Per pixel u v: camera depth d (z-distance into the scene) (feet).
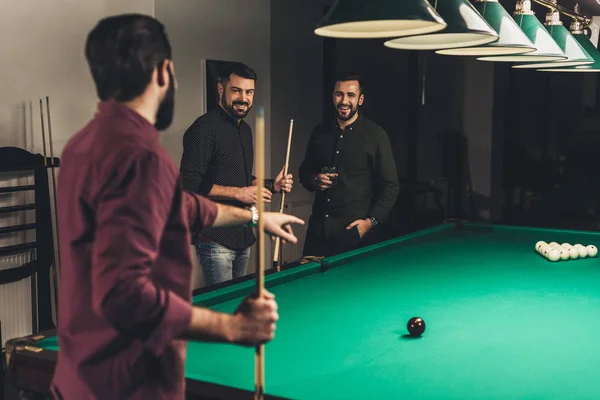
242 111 12.01
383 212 13.24
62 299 4.46
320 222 13.48
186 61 15.34
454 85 20.17
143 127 4.26
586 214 19.10
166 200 4.14
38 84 13.64
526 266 10.12
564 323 7.29
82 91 14.47
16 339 6.05
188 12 15.28
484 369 5.90
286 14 18.43
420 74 20.45
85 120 14.56
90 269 4.24
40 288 13.15
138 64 4.23
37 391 5.75
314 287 8.80
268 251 17.83
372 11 6.19
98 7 14.73
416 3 6.20
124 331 3.96
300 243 18.98
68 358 4.43
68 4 14.07
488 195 20.30
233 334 4.23
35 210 13.33
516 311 7.75
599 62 11.05
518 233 12.77
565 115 18.97
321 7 19.74
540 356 6.24
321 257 10.08
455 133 20.39
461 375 5.76
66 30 14.07
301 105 19.22
